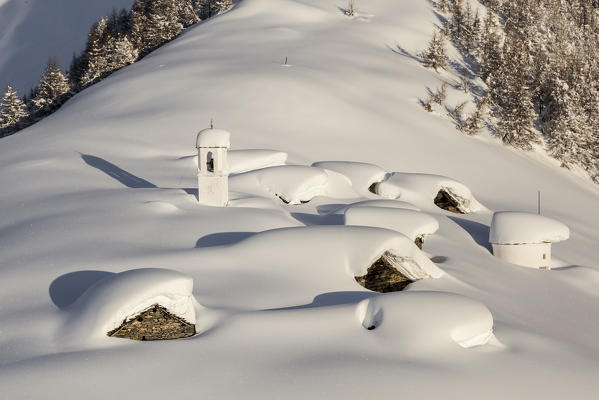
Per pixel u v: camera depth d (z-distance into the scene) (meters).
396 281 26.73
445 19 134.12
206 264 23.55
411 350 17.66
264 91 71.25
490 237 37.91
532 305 29.17
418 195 47.38
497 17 147.00
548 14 153.25
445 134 77.00
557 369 18.69
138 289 17.50
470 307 19.67
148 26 138.12
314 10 127.56
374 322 19.11
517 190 68.50
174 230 28.12
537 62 113.12
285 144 58.94
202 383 15.18
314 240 25.36
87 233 27.06
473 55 119.56
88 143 50.50
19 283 21.47
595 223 65.12
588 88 104.25
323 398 14.85
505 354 19.11
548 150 89.69
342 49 101.94
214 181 33.00
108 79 94.06
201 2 162.75
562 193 72.69
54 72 116.38
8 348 16.70
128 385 14.83
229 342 17.36
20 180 39.69
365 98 78.62
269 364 16.33
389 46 112.19
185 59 93.06
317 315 19.00
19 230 28.36
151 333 17.66
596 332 27.44
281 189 39.09
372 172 47.94
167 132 57.62
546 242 37.12
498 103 98.50
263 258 24.33
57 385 14.58
